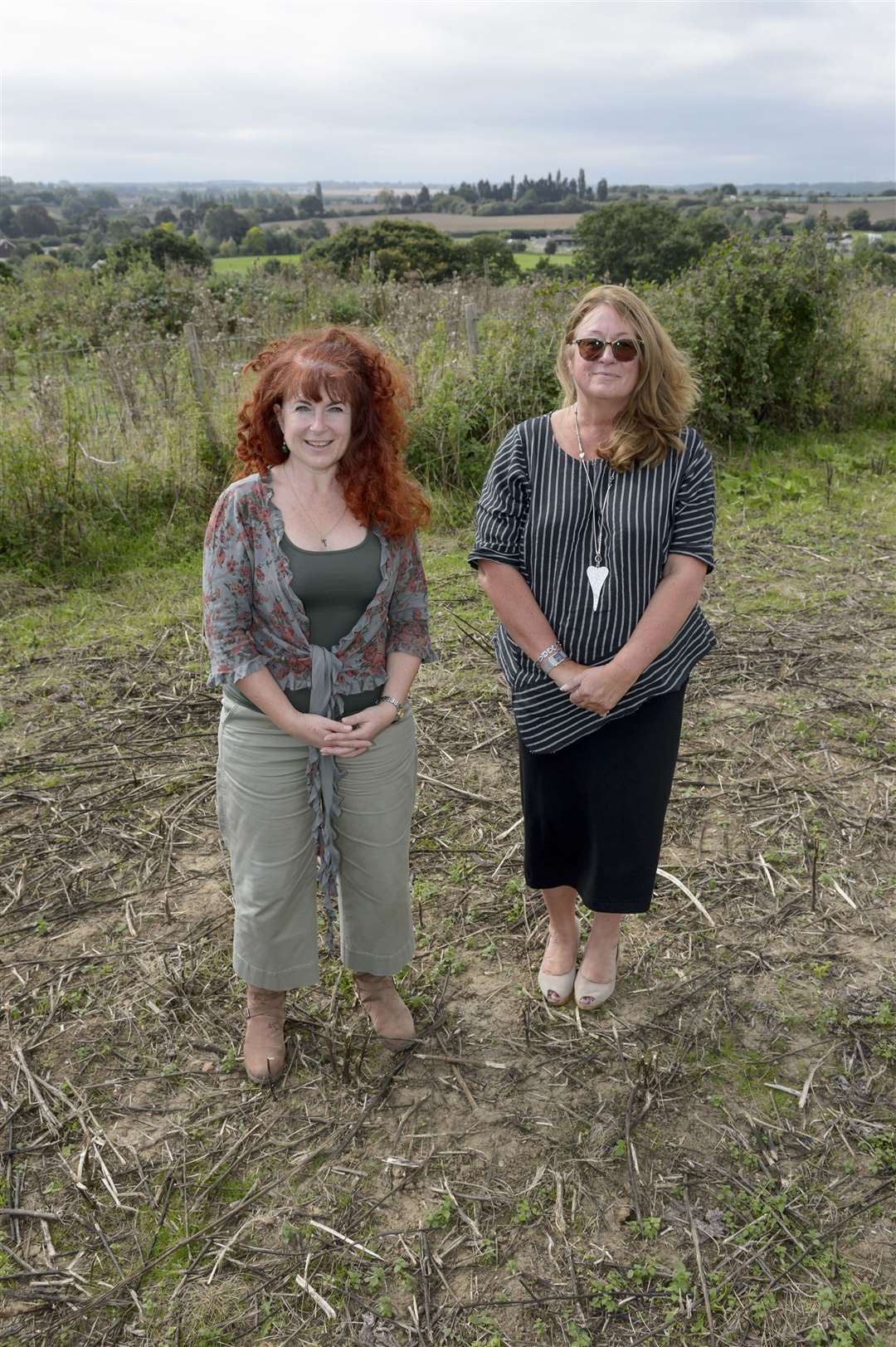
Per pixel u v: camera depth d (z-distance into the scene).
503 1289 2.10
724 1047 2.71
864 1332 1.99
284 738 2.28
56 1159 2.41
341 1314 2.06
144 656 5.18
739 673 4.79
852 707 4.45
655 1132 2.46
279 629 2.20
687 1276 2.10
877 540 6.54
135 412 7.51
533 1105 2.54
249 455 2.19
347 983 2.95
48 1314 2.06
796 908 3.23
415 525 2.27
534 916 3.23
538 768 2.54
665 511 2.31
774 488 7.61
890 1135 2.41
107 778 4.05
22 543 6.38
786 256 8.55
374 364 2.15
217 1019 2.82
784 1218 2.23
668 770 2.49
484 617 5.56
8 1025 2.80
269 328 13.08
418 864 3.49
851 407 9.30
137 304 14.58
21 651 5.25
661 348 2.25
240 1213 2.27
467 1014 2.84
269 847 2.35
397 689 2.36
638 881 2.56
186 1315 2.06
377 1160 2.40
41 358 9.64
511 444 2.43
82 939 3.16
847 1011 2.81
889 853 3.48
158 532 6.70
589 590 2.34
